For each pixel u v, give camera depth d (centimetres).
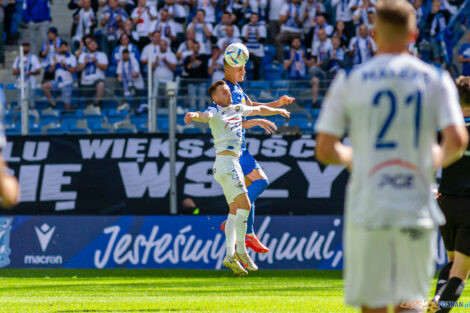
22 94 4562
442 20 5094
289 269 3844
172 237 3900
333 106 1013
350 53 5131
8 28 5875
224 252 3844
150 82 4544
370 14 5184
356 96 999
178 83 4441
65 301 2328
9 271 3838
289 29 5325
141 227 3931
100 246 3950
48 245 3991
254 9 5338
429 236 1004
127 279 3394
